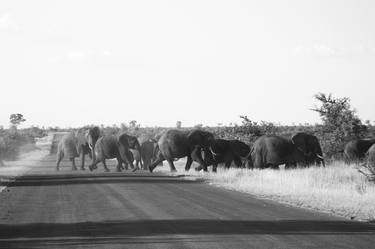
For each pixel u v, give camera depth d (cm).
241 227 1991
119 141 6181
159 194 3189
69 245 1681
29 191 3462
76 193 3288
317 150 5266
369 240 1728
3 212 2452
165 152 5559
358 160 5412
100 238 1792
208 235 1830
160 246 1650
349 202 2619
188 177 4566
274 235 1825
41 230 1964
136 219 2203
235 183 3803
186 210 2473
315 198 2823
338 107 6006
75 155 6506
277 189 3266
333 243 1680
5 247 1655
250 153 5325
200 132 5503
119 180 4328
